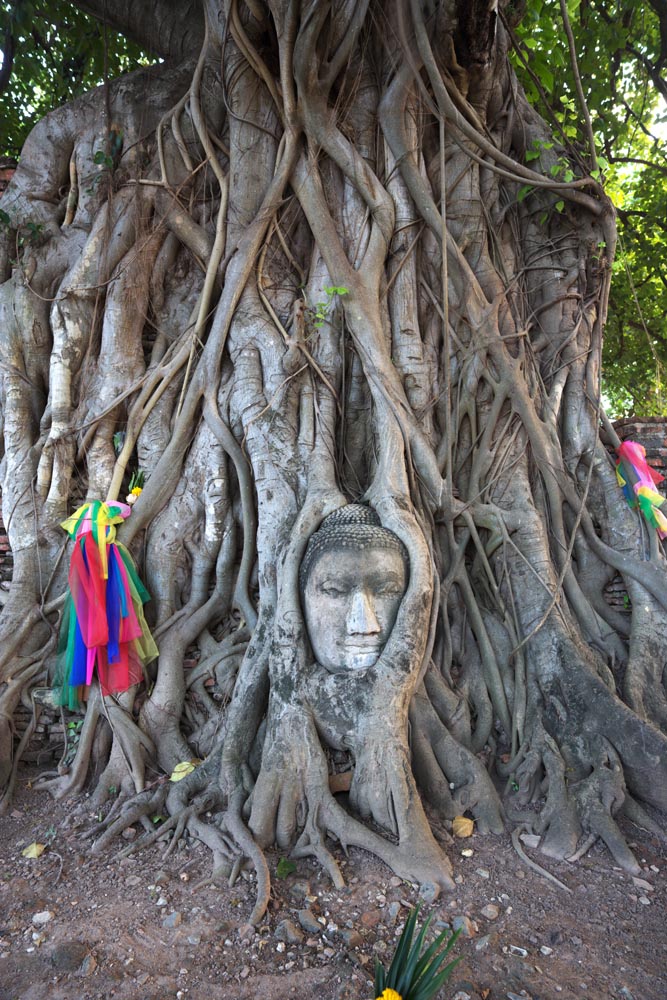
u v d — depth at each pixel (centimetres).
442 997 270
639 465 559
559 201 584
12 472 555
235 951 301
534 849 383
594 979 286
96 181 604
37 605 519
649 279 1002
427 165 595
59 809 440
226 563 528
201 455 539
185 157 604
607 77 839
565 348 589
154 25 707
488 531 530
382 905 329
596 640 511
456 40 530
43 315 597
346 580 419
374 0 557
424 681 466
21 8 743
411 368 540
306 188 554
